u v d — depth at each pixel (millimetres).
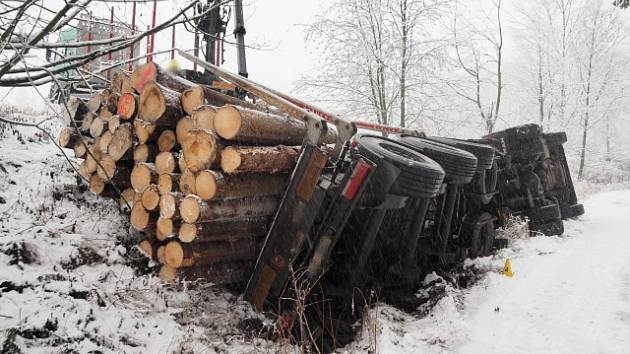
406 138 5910
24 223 3947
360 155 3984
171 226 3668
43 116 8312
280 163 3820
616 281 4848
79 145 4824
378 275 4902
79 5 2496
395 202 4242
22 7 2375
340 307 4207
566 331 3688
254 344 3424
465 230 6062
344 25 15523
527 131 7539
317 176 3732
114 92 4633
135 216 4004
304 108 4176
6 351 2539
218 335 3525
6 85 2615
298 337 3719
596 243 6777
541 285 4852
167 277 3840
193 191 3607
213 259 3859
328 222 3838
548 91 23000
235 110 3482
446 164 5188
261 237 4203
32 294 3096
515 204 7438
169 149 4074
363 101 15773
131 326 3277
